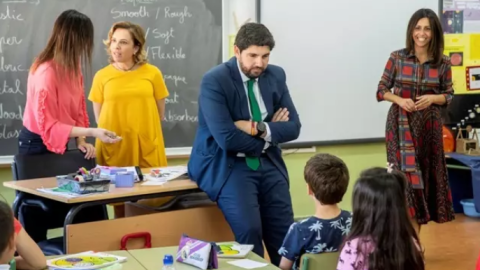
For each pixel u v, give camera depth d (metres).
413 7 5.75
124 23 4.15
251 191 3.44
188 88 5.14
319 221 2.71
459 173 6.15
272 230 3.57
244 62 3.32
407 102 4.41
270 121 3.51
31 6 4.69
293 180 5.56
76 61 3.77
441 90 4.55
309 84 5.52
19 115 4.73
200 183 3.50
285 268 2.78
